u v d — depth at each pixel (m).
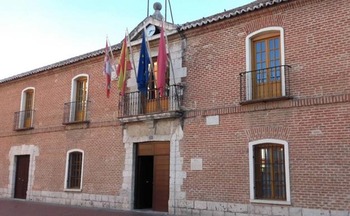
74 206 15.70
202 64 13.14
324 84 10.41
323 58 10.54
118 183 14.84
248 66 11.96
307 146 10.43
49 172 17.73
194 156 12.73
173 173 13.16
